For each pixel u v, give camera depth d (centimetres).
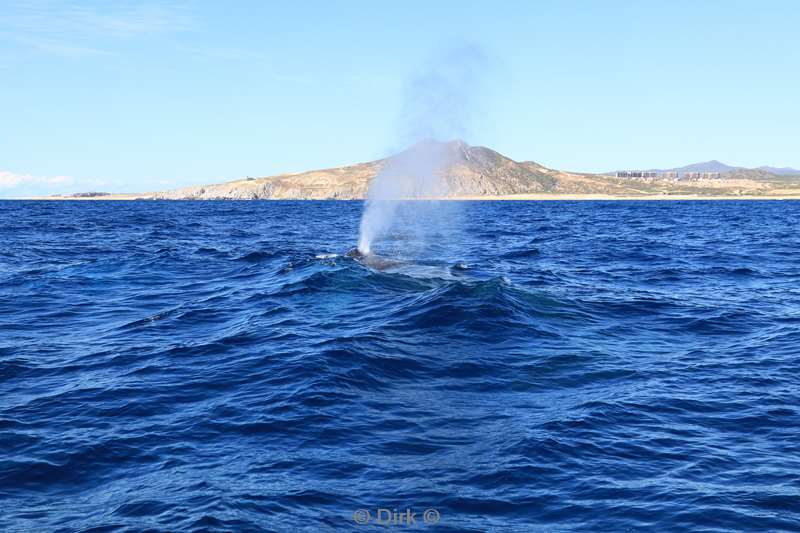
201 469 1324
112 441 1460
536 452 1395
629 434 1507
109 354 2189
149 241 6988
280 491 1231
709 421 1597
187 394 1756
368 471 1314
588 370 1975
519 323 2438
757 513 1175
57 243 6656
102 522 1136
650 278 4034
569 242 6850
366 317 2534
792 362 2103
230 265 4591
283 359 2011
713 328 2600
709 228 9956
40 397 1756
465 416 1595
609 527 1134
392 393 1747
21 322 2750
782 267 4697
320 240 7031
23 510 1186
